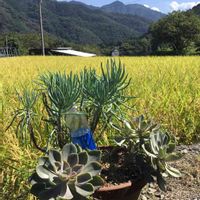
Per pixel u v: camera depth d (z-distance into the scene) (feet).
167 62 51.16
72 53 195.62
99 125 14.73
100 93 10.37
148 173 10.27
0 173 12.14
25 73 34.63
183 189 13.50
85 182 8.48
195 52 200.34
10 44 232.53
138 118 10.68
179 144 18.81
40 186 8.61
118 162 11.26
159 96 20.76
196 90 23.66
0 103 16.94
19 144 13.28
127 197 10.26
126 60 60.59
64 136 10.82
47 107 10.64
